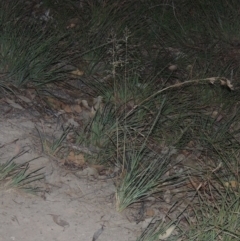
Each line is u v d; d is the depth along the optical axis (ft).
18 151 19.22
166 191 19.56
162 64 26.81
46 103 22.49
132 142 20.74
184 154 21.88
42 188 18.17
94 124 20.97
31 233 16.33
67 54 25.14
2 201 17.11
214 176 20.33
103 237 16.97
